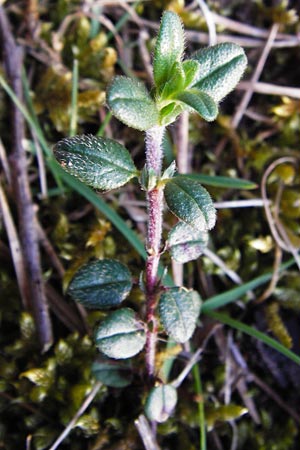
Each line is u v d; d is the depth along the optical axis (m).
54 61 0.15
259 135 0.15
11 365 0.12
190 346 0.13
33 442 0.12
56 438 0.12
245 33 0.16
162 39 0.09
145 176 0.09
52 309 0.13
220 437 0.13
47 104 0.15
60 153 0.09
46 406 0.12
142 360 0.12
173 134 0.15
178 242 0.11
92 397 0.12
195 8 0.16
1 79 0.14
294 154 0.15
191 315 0.10
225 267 0.14
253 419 0.13
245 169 0.15
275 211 0.15
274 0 0.16
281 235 0.14
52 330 0.13
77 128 0.15
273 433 0.13
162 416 0.11
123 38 0.16
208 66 0.10
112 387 0.12
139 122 0.08
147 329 0.11
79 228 0.14
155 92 0.09
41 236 0.14
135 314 0.11
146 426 0.11
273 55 0.16
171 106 0.09
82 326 0.13
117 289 0.11
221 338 0.13
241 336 0.14
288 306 0.14
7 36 0.15
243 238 0.14
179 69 0.08
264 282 0.14
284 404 0.13
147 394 0.12
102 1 0.16
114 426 0.12
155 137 0.09
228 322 0.13
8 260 0.14
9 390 0.12
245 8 0.16
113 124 0.15
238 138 0.15
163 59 0.09
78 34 0.15
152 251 0.10
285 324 0.14
